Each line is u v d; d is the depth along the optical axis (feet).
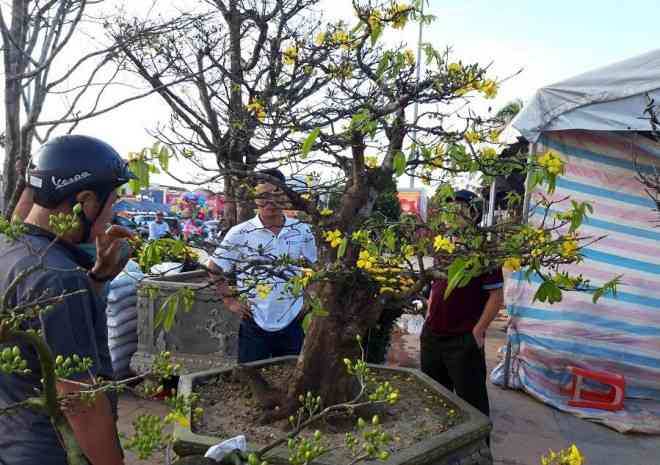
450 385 10.37
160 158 4.63
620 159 13.16
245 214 11.93
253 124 9.30
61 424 2.69
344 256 6.52
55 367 2.68
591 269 13.46
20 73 8.64
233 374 7.80
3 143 9.82
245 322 9.82
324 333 6.73
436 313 9.75
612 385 12.97
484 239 5.11
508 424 12.41
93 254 4.85
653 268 13.14
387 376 8.50
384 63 6.13
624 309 13.24
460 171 5.64
